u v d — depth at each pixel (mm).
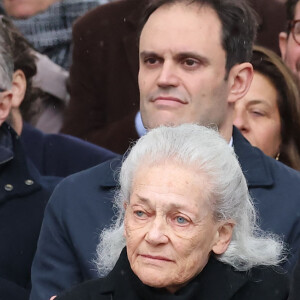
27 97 13719
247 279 8461
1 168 11352
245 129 12289
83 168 12828
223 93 10164
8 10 16344
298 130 12430
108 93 15047
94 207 9891
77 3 16312
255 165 10062
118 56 15039
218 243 8258
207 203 7945
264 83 12359
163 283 7848
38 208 11336
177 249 7828
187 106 9898
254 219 8766
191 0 10070
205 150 8008
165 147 8008
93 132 14898
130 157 8164
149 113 9969
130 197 8078
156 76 9945
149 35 9977
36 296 9906
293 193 9922
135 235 7883
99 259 9117
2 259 11078
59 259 9938
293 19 13906
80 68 15156
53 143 12992
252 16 10445
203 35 9922
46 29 16297
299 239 9742
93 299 8250
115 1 15211
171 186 7848
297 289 7816
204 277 8266
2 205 11227
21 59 13078
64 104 15438
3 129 11570
